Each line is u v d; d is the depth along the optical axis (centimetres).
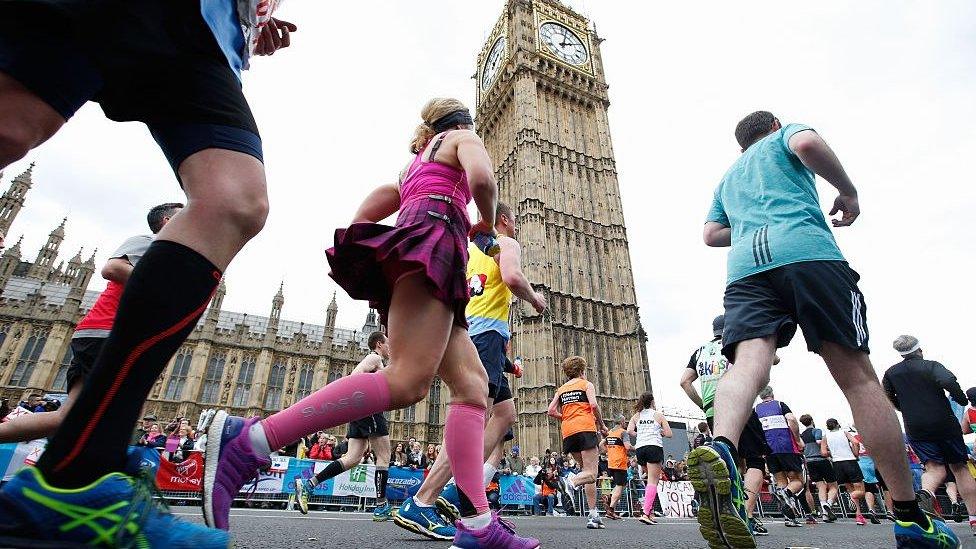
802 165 285
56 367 3616
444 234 201
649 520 785
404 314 187
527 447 3781
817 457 1036
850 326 242
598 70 5841
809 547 348
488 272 460
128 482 115
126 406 115
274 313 4388
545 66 5434
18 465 659
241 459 160
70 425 109
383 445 743
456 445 222
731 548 208
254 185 141
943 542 232
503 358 455
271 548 245
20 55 115
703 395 654
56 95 122
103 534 107
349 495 1245
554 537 426
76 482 107
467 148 216
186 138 137
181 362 4000
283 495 1205
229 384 4053
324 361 4350
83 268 3969
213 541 130
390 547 283
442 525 344
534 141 4944
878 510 1406
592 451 678
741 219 291
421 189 218
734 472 212
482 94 6244
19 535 102
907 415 602
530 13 5800
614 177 5184
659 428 839
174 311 121
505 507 1466
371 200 255
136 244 387
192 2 134
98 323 365
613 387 4209
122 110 139
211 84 139
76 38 118
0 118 114
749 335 254
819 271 247
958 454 575
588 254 4738
